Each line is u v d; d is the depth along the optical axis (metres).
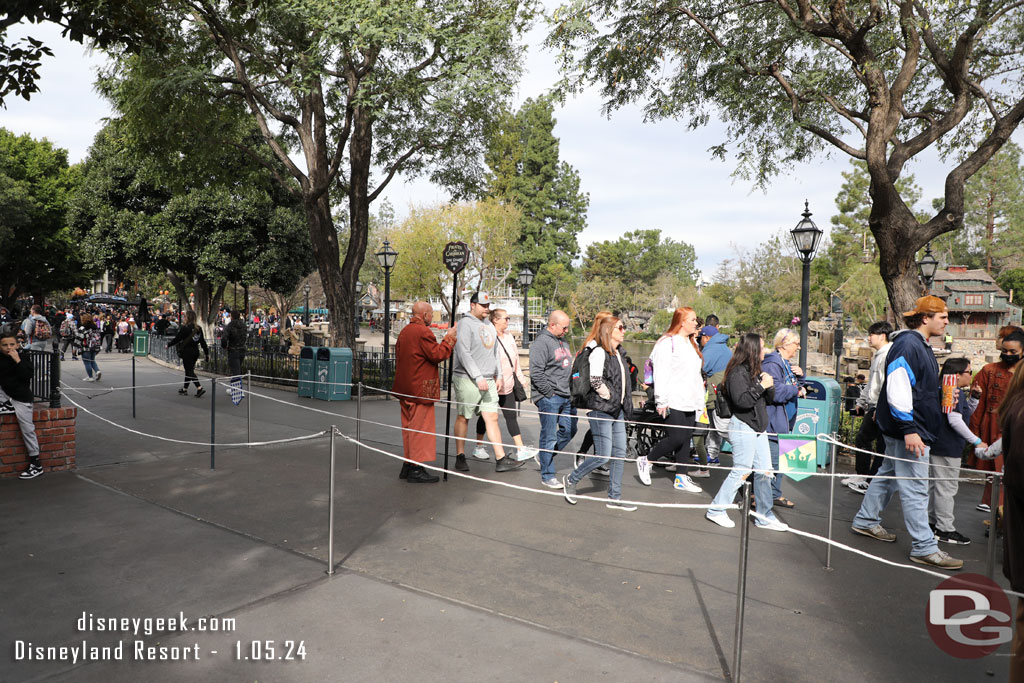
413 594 4.33
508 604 4.20
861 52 11.00
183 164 18.81
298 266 30.12
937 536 5.75
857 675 3.40
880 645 3.75
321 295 48.09
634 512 6.36
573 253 75.50
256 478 7.40
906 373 5.13
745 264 54.81
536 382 7.31
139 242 27.62
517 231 47.41
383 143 19.27
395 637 3.72
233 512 6.08
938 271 51.88
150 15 9.56
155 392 14.96
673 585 4.59
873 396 7.24
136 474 7.45
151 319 38.03
